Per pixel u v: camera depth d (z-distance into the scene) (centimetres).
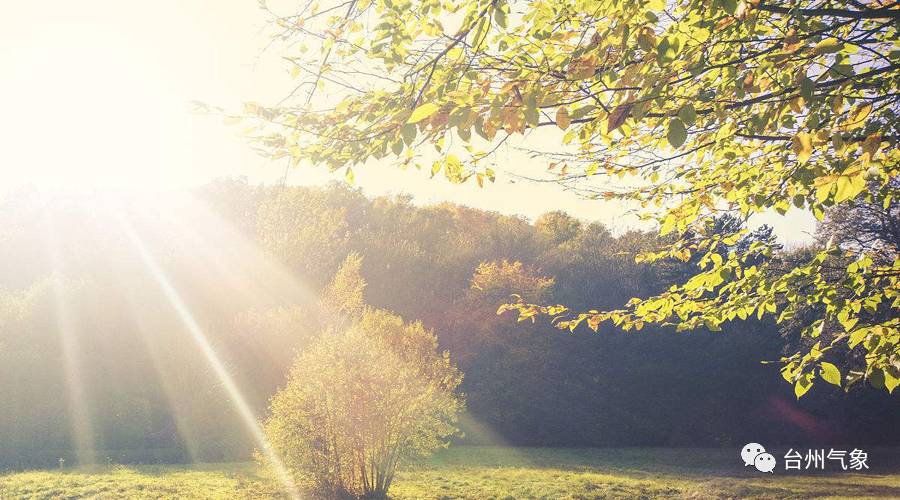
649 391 4650
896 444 4291
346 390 1983
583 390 4628
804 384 599
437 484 2375
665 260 4394
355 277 3591
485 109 351
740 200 582
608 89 364
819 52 371
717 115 428
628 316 735
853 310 640
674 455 3884
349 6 404
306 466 2009
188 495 2055
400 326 2192
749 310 692
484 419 4541
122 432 3528
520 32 446
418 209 7119
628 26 352
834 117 430
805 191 511
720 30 395
